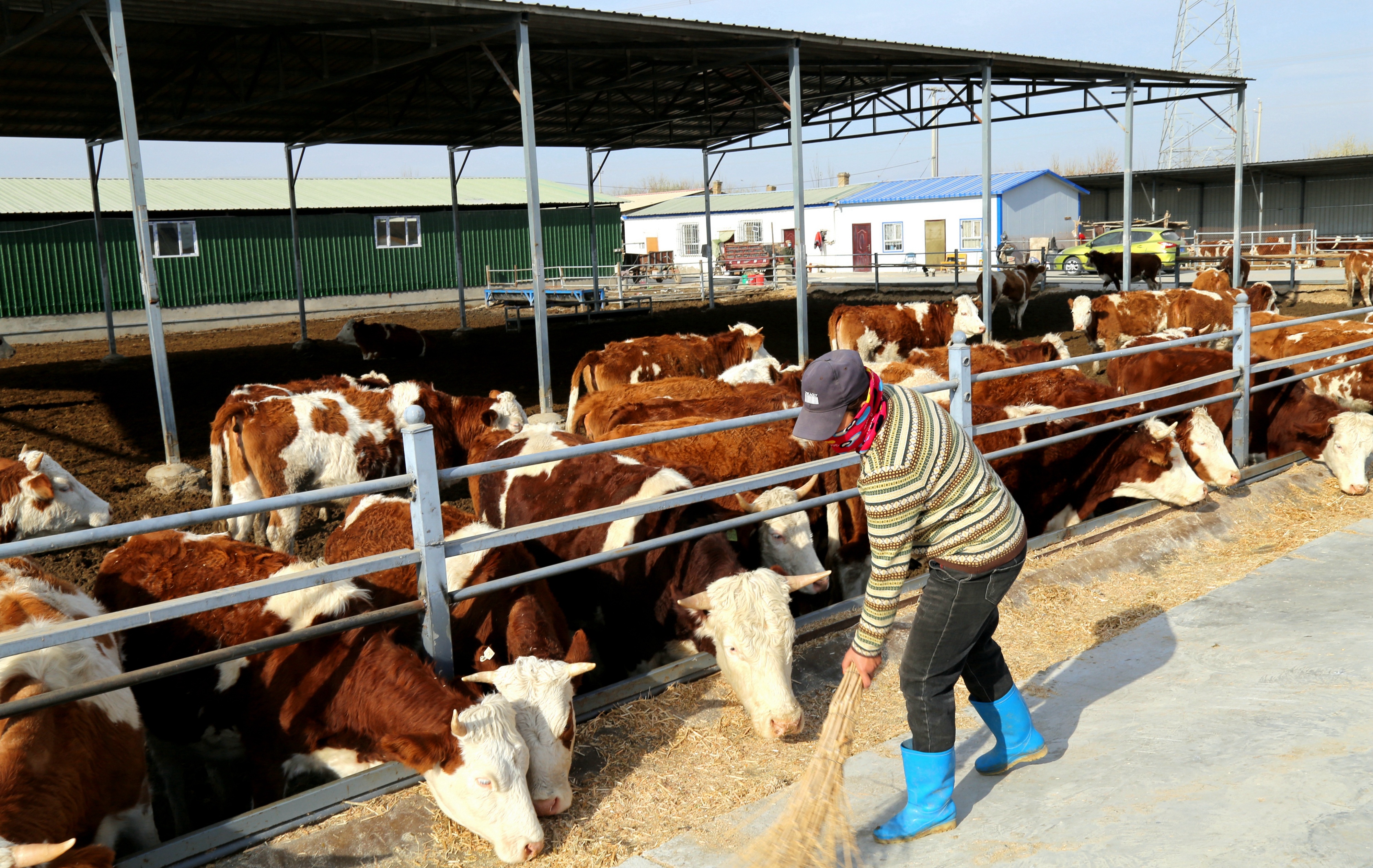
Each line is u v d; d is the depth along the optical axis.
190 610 2.95
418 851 3.15
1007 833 2.91
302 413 7.49
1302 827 2.63
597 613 4.96
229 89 15.11
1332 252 24.56
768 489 5.00
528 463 3.70
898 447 2.76
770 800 3.31
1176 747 3.28
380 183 35.06
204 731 4.13
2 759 2.82
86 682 3.27
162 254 25.97
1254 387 7.22
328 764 3.84
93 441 11.28
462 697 3.39
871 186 47.62
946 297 27.03
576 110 22.08
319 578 3.21
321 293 28.92
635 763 3.62
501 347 19.31
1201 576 5.41
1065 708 3.84
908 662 2.98
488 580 4.21
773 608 3.68
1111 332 16.75
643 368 11.75
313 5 11.45
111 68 9.71
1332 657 3.88
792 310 24.78
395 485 3.37
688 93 21.69
